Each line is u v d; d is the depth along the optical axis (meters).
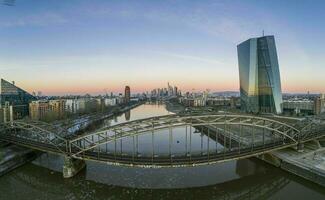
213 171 89.06
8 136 121.25
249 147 95.31
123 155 87.25
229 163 97.81
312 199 67.75
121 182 79.19
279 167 92.38
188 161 79.56
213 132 170.88
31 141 109.25
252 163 97.88
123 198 68.94
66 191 73.38
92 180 80.69
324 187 72.69
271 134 133.50
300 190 74.31
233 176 84.56
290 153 98.81
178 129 193.25
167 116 88.31
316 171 77.44
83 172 87.50
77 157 84.50
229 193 72.25
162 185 77.06
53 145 99.50
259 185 77.75
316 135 111.44
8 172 88.12
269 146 95.75
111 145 130.50
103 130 86.69
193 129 191.75
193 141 141.12
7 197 69.38
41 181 80.56
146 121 85.50
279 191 73.56
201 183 78.81
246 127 182.12
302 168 81.31
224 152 86.31
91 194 71.25
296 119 176.00
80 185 77.12
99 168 91.62
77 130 189.25
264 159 100.62
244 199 68.81
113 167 92.88
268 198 68.94
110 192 72.38
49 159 104.06
